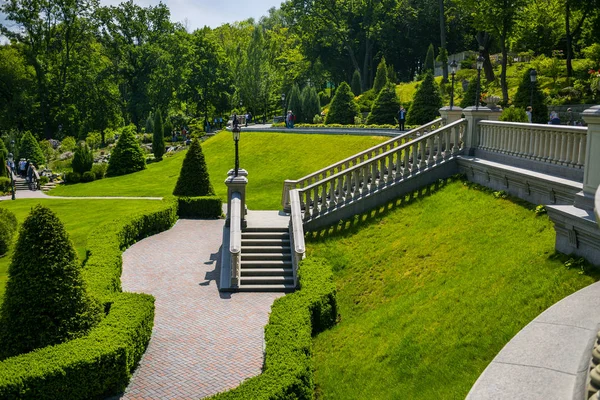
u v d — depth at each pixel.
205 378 10.85
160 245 20.38
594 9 45.97
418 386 8.09
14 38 65.12
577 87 38.47
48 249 10.71
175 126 79.12
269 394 8.29
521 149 13.86
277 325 10.95
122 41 72.88
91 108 70.75
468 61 63.78
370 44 80.31
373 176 17.02
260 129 45.72
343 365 9.92
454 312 9.51
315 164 31.95
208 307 14.78
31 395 9.20
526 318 8.26
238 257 16.38
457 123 16.94
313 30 80.19
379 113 41.38
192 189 25.77
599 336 4.79
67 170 53.38
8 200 34.53
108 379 10.02
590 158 9.19
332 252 15.46
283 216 20.84
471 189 15.28
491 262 10.73
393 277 12.94
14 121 66.50
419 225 14.81
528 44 57.47
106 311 12.50
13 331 10.49
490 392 4.91
